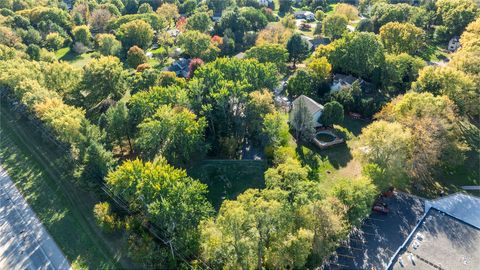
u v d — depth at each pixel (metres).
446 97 74.50
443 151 69.00
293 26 156.88
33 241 63.50
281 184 59.22
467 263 50.84
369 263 55.62
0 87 103.81
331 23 144.88
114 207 64.00
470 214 61.50
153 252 54.38
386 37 115.69
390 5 148.88
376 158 65.12
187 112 75.69
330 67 104.06
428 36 141.12
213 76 88.94
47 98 87.06
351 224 56.44
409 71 102.19
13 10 180.00
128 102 89.31
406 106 74.50
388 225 61.91
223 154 81.12
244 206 50.91
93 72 97.56
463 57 88.88
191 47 131.25
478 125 85.75
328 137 86.31
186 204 55.91
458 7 131.88
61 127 75.56
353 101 92.81
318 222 51.91
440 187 69.50
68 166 77.56
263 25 154.00
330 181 72.75
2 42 133.00
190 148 75.12
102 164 67.06
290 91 101.69
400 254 53.06
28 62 106.56
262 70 92.94
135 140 79.88
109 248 59.75
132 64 126.56
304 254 48.62
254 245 49.06
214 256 51.16
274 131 77.56
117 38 148.50
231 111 85.25
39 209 70.19
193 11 188.75
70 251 60.88
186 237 53.91
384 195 67.69
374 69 101.88
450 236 55.53
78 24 170.75
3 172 81.06
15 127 95.56
